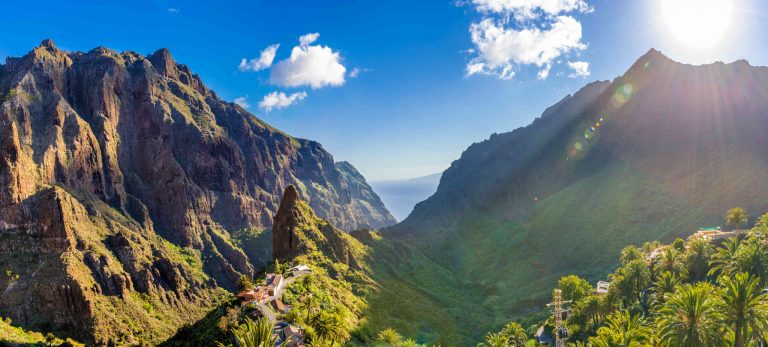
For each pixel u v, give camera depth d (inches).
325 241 7549.2
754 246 3093.0
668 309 2361.0
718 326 2206.0
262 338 2297.0
